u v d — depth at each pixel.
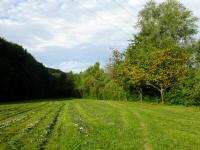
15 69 106.00
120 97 93.31
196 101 62.97
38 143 20.94
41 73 136.25
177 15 77.12
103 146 19.95
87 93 134.38
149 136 24.58
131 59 79.56
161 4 79.81
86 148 19.41
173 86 70.31
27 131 26.28
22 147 19.80
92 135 24.12
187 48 76.38
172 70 69.50
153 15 80.38
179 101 69.12
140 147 20.09
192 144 21.72
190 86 62.59
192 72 64.56
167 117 39.97
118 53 83.62
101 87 116.62
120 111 47.81
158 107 59.34
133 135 24.62
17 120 34.41
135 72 73.69
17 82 103.56
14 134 24.83
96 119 35.81
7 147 19.66
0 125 30.25
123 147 19.94
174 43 74.81
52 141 21.61
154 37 78.06
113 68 83.88
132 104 67.31
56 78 149.38
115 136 23.95
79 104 66.25
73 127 28.39
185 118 39.31
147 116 40.41
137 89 81.38
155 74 71.25
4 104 69.81
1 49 102.00
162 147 20.34
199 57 73.00
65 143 20.80
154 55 71.06
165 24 78.12
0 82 93.38
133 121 34.19
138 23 80.06
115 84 91.38
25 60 112.06
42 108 54.19
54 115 40.25
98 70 132.00
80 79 151.12
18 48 110.31
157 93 77.94
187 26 77.88
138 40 79.56
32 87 115.81
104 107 56.72
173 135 25.22
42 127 28.33
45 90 139.88
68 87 150.25
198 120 37.19
